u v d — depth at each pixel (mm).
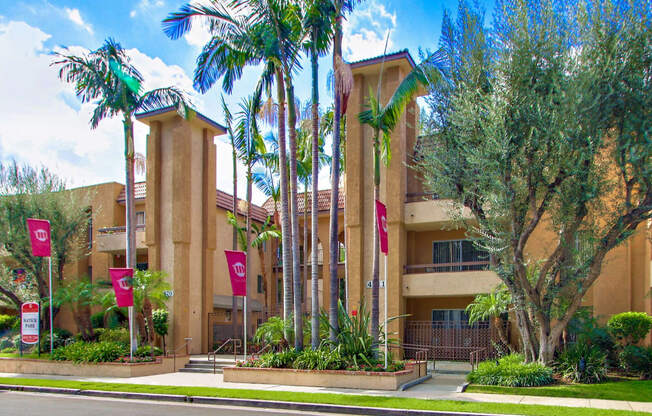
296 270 17297
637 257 18266
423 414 11117
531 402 12047
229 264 17609
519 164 14133
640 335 15852
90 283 27125
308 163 24859
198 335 25828
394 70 21922
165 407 12750
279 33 16984
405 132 22453
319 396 13156
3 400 14297
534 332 15812
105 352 19766
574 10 14070
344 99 16938
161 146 26969
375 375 14500
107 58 20672
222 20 17391
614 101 13141
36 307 21375
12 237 25453
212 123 27734
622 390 13000
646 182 13391
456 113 14641
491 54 14875
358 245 21719
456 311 22688
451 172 15398
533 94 13836
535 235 19422
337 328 16625
